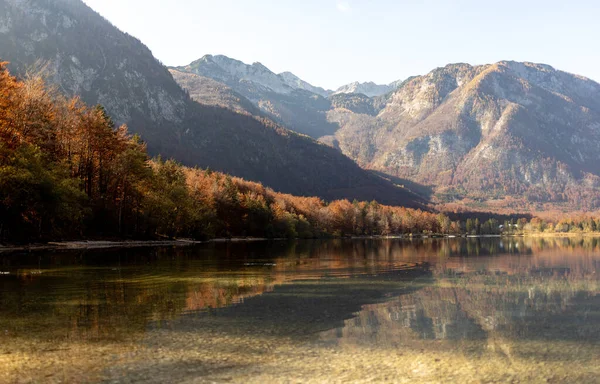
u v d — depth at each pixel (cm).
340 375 1306
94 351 1518
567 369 1381
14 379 1252
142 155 8975
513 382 1268
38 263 4384
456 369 1373
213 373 1312
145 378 1266
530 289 3086
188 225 10988
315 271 4222
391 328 1898
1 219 5866
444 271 4288
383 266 4816
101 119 8144
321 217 19975
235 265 4778
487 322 2034
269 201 18825
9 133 6044
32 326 1873
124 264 4522
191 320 2016
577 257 6444
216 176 18300
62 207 6247
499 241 15838
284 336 1744
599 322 2041
